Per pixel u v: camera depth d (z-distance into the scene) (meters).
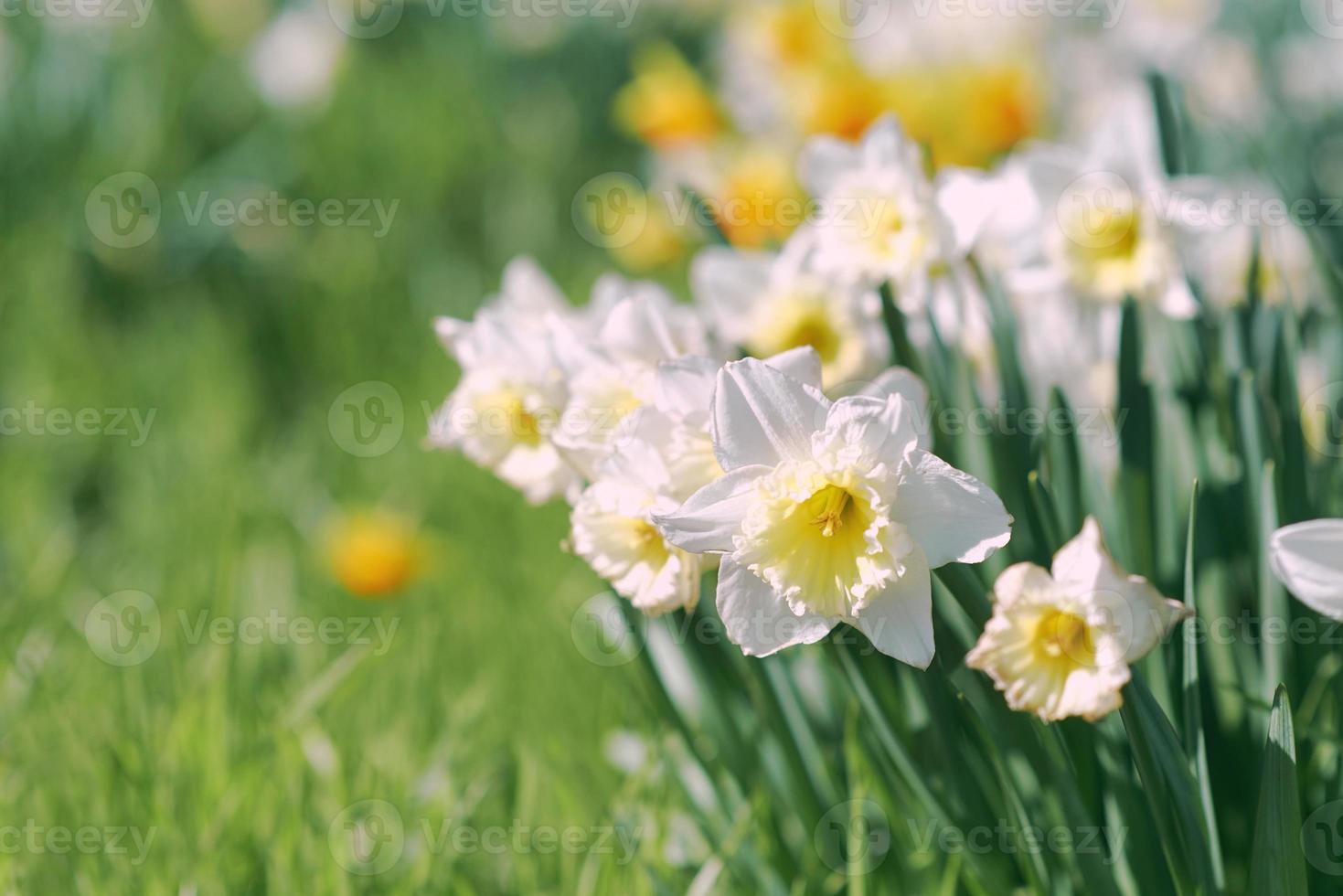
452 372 2.54
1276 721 1.11
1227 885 1.21
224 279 2.84
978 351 1.34
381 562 1.75
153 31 3.19
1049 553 1.18
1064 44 3.20
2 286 2.55
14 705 1.41
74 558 1.91
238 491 2.02
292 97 3.21
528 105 3.70
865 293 1.30
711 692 1.26
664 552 1.15
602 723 1.46
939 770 1.21
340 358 2.76
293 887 1.27
